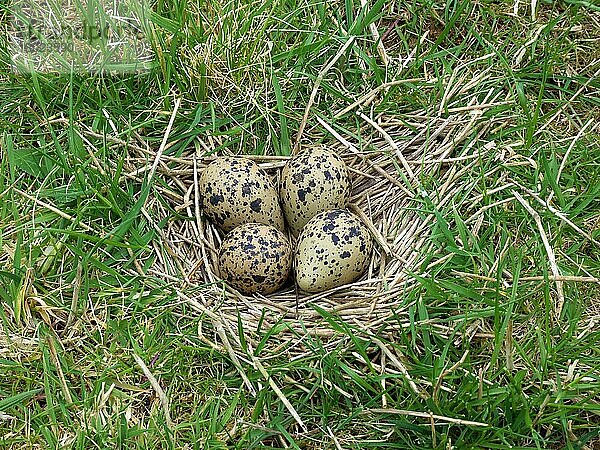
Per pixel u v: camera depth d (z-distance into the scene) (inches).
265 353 14.9
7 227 16.0
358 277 16.3
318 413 14.4
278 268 15.9
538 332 14.0
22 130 17.2
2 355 14.8
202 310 15.1
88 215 16.1
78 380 14.7
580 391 14.3
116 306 15.3
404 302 15.1
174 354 14.8
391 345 14.8
